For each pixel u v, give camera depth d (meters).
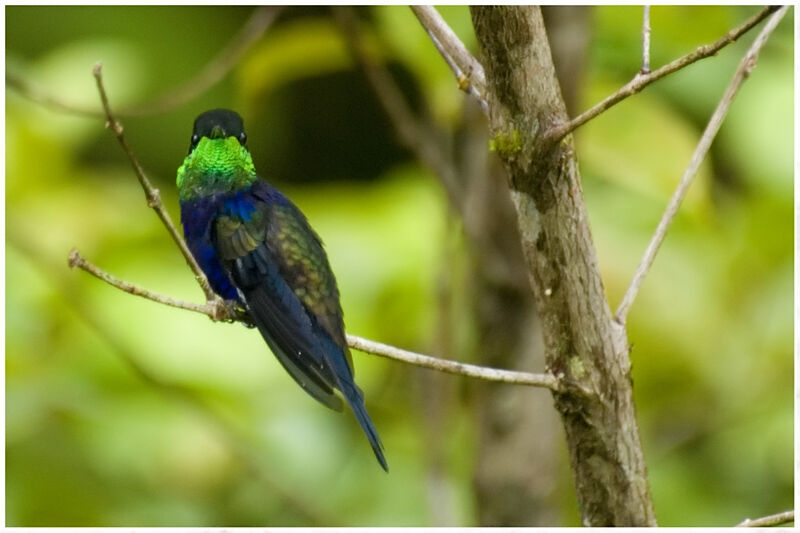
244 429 9.46
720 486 10.30
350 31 8.36
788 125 10.45
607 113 8.23
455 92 8.59
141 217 10.75
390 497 9.66
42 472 9.01
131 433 9.22
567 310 5.49
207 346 9.67
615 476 5.66
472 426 8.74
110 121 5.02
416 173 11.81
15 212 10.05
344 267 10.37
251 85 9.41
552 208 5.36
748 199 10.70
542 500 8.38
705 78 10.61
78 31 15.59
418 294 10.00
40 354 9.31
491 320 8.45
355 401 6.73
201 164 7.57
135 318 9.71
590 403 5.55
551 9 7.73
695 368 10.30
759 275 10.36
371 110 17.59
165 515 9.16
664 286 10.30
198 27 15.98
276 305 6.97
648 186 8.24
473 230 8.34
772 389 10.31
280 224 7.27
